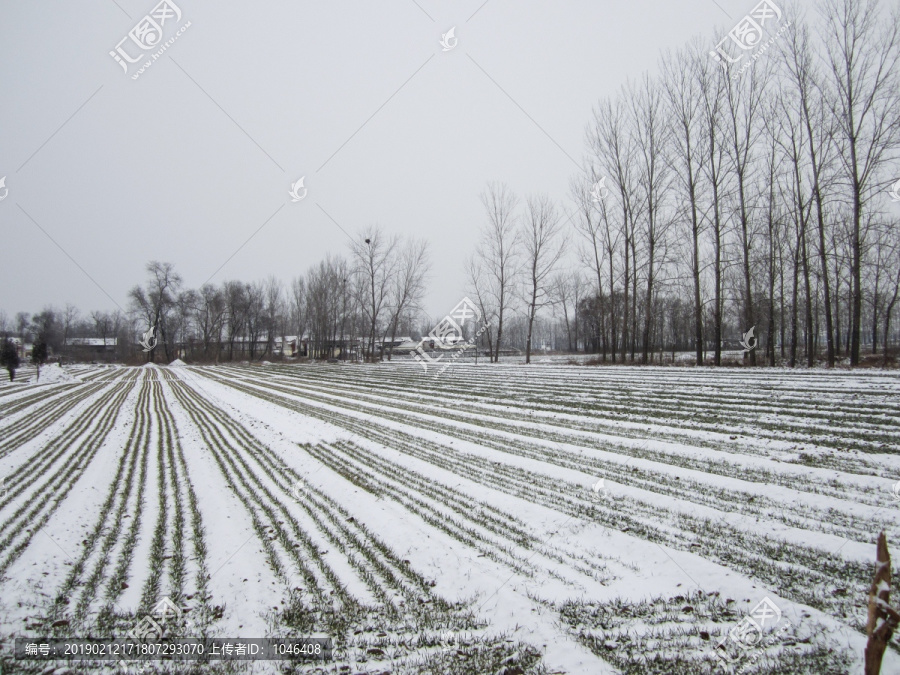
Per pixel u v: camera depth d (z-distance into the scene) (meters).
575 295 78.69
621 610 5.84
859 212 25.11
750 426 12.63
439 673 4.89
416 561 7.31
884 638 3.89
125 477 12.22
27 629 5.66
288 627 5.77
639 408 16.45
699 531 7.57
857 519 7.32
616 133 37.59
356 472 11.98
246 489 10.96
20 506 10.02
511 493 9.86
